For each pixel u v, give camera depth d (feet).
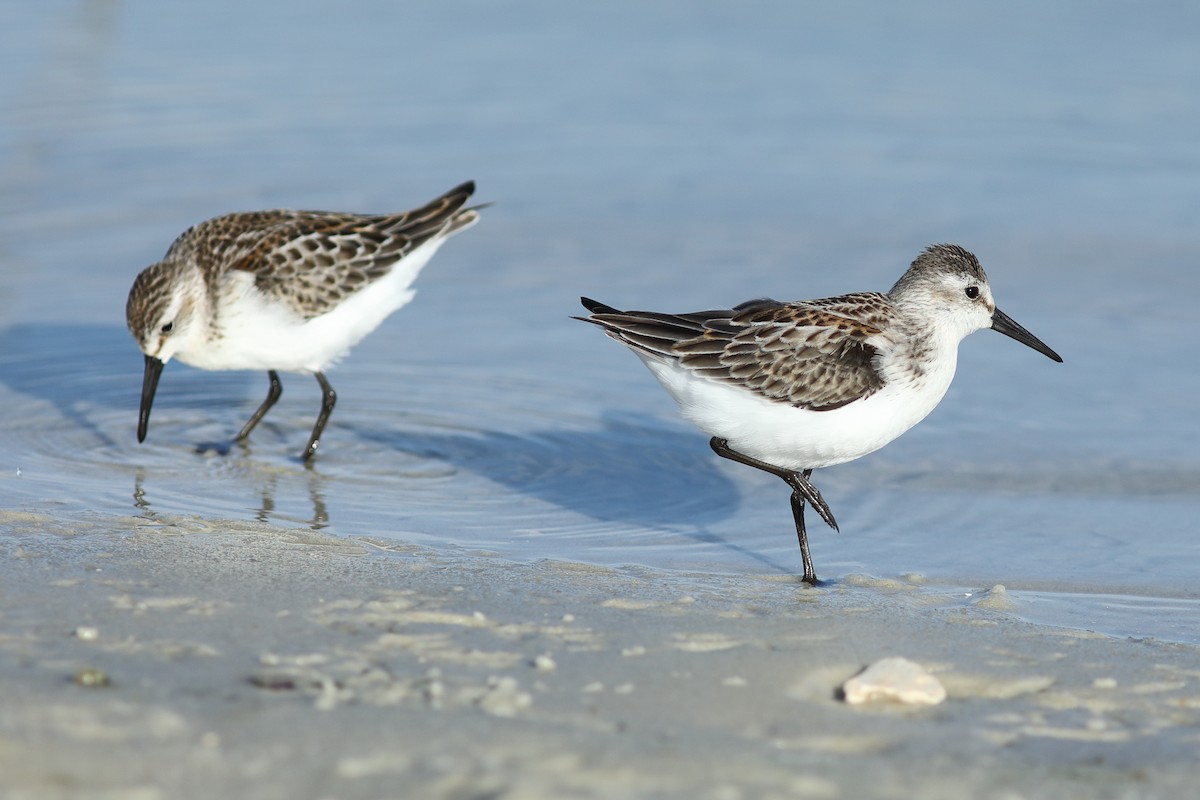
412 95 79.51
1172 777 23.06
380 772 20.52
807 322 35.94
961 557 38.37
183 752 20.89
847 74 84.02
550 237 64.03
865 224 65.31
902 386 36.14
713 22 93.45
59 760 20.39
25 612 28.12
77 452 43.39
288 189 66.69
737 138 75.10
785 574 36.45
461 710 23.68
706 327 36.22
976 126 76.59
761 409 35.76
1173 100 79.05
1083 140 74.33
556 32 90.94
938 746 24.22
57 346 53.06
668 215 66.18
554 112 78.07
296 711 22.88
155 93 77.46
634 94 80.94
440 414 48.44
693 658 28.14
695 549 38.45
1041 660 29.45
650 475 44.34
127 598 29.48
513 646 28.14
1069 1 96.43
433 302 58.03
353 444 45.78
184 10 92.17
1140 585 36.35
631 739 22.85
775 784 21.27
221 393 50.19
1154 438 46.83
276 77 81.10
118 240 61.52
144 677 24.34
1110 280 59.72
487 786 20.20
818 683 27.48
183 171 68.23
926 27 91.91
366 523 38.73
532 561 35.63
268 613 29.09
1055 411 48.98
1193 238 63.26
